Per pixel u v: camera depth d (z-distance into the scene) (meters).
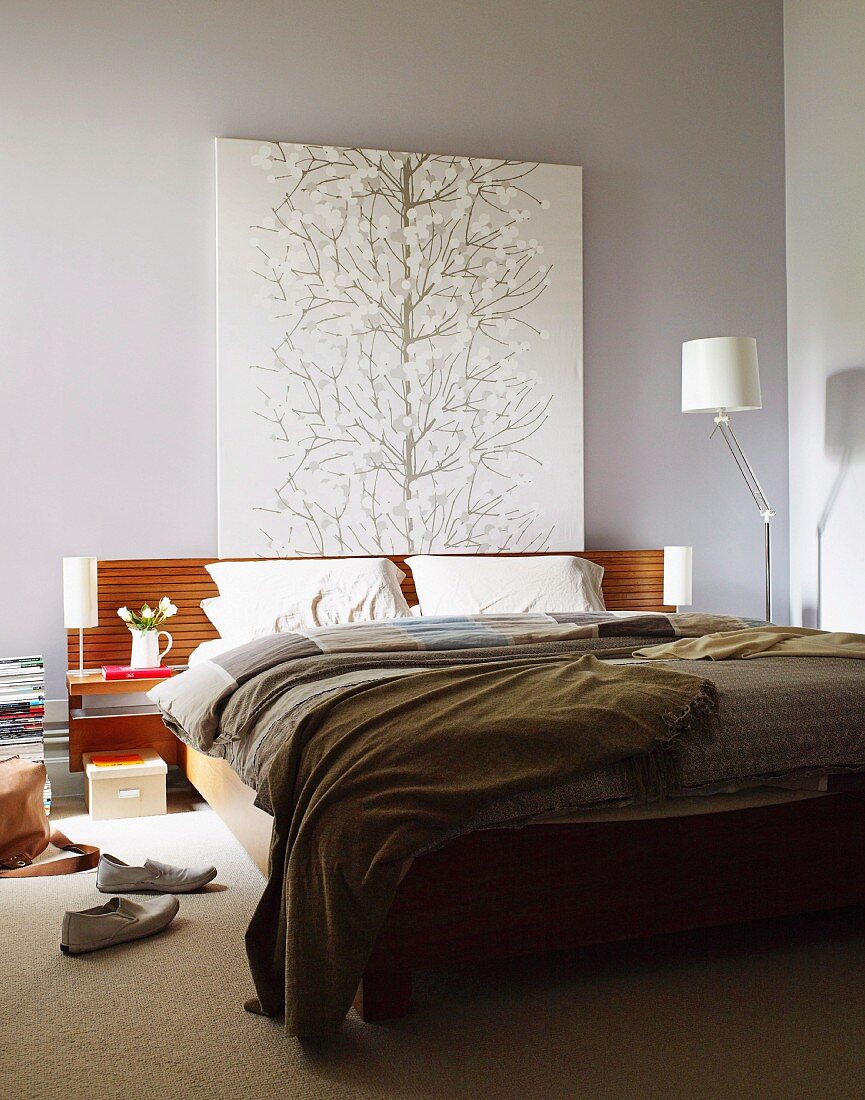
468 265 4.69
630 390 4.96
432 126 4.69
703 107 5.05
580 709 2.17
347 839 1.96
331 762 2.12
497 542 4.74
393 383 4.60
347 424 4.55
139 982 2.19
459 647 3.23
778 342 5.17
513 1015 2.06
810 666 2.76
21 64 4.18
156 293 4.33
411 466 4.63
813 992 2.17
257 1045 1.92
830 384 4.88
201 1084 1.78
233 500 4.39
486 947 2.09
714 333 5.07
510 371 4.75
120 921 2.42
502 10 4.78
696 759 2.16
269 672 2.86
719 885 2.29
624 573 4.84
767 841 2.33
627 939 2.42
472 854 2.08
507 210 4.74
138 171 4.31
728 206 5.09
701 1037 1.96
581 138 4.89
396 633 3.33
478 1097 1.74
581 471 4.84
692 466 5.05
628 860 2.21
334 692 2.48
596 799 2.09
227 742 2.84
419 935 2.05
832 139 4.83
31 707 3.67
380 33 4.62
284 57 4.50
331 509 4.52
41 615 4.19
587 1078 1.81
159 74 4.34
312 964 1.92
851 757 2.30
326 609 4.04
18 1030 1.97
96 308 4.26
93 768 3.69
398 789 2.00
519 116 4.81
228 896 2.75
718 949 2.42
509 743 2.08
